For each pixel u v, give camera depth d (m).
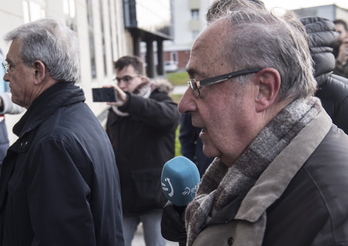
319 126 0.92
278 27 0.92
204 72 0.96
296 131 0.92
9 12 3.56
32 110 1.58
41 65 1.58
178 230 1.38
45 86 1.61
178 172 1.36
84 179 1.48
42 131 1.48
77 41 1.73
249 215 0.86
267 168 0.90
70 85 1.65
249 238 0.85
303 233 0.77
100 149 1.60
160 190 2.71
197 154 2.72
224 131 0.96
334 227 0.74
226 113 0.95
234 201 0.94
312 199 0.80
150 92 2.92
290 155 0.88
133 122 2.70
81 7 8.37
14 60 1.61
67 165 1.41
